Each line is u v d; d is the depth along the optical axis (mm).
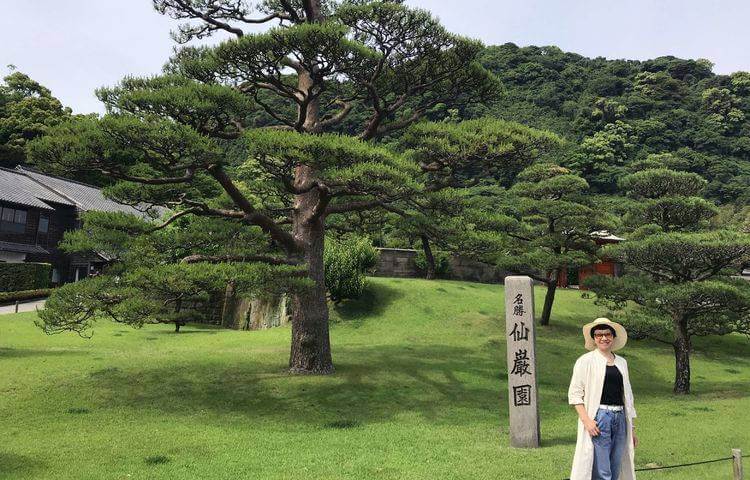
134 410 12211
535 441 9695
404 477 7738
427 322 25500
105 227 14914
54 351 18250
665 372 20109
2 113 52688
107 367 15945
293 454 8984
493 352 20828
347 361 17969
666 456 9203
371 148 12688
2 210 35219
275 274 13719
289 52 13539
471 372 17359
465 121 15000
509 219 18891
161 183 13695
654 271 18203
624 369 5824
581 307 29828
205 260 15078
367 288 28750
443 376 16625
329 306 26656
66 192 41531
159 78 13602
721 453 9367
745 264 17750
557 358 20844
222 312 31156
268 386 14516
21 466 8125
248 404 13062
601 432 5625
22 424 10836
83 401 12742
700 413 12914
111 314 12883
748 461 8875
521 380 9961
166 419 11562
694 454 9305
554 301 30719
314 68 16219
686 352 16766
